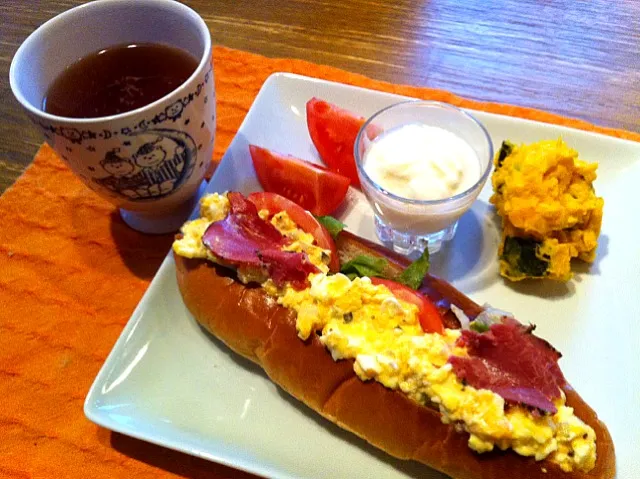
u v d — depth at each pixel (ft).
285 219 0.83
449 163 0.85
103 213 0.99
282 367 0.75
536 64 1.20
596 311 0.84
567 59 1.20
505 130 0.99
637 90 1.14
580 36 1.25
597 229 0.86
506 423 0.62
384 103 1.06
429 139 0.89
